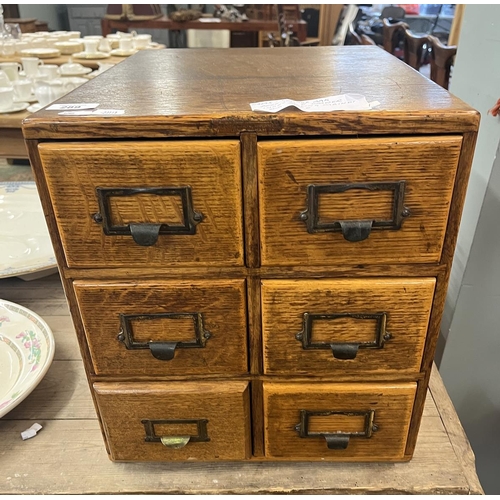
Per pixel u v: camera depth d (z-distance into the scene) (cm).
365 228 48
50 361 71
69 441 67
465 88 92
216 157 46
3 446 66
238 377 59
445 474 63
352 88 55
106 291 53
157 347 55
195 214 49
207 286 53
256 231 50
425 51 190
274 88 56
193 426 61
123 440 62
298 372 58
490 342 97
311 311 54
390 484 61
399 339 55
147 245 49
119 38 222
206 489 61
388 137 46
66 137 46
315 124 45
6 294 96
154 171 47
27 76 164
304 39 315
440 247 50
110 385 59
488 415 107
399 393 58
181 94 54
